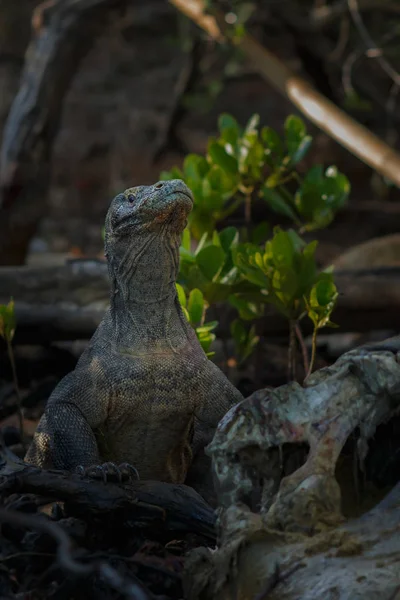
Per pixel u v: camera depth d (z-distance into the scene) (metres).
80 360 8.05
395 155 12.67
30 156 17.69
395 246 16.33
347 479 5.94
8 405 11.48
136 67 30.95
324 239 23.38
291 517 5.46
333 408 5.74
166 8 30.25
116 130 30.89
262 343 11.84
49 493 6.07
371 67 23.44
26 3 30.69
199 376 7.74
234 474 5.88
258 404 5.85
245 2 17.97
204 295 9.38
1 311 8.74
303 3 22.61
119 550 6.09
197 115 29.03
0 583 5.66
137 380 7.61
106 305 12.69
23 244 18.06
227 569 5.38
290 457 5.89
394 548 5.18
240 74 27.80
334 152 26.89
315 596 5.00
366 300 12.84
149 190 7.67
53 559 5.84
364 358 5.73
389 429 5.95
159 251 7.71
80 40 17.81
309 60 20.91
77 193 30.56
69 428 7.55
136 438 7.86
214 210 10.83
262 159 10.88
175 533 6.27
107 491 6.14
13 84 30.42
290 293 8.79
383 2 19.20
